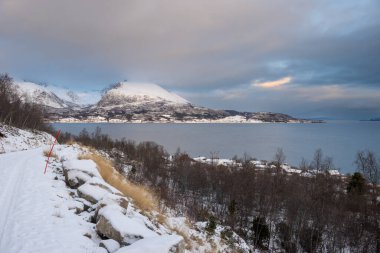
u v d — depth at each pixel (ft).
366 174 223.71
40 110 322.75
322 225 166.50
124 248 24.66
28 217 33.45
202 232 61.67
